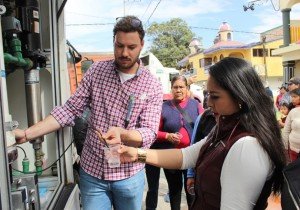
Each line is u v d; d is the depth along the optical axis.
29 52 2.24
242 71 1.45
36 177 1.81
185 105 3.79
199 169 1.58
